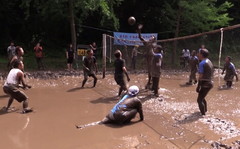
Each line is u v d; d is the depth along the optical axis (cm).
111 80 1366
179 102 948
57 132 670
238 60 2053
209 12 1986
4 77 1372
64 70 1681
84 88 1167
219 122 742
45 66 1827
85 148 583
